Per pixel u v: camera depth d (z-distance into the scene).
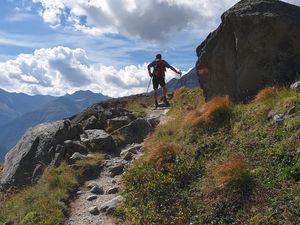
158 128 18.73
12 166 19.36
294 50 14.55
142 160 14.62
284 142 10.54
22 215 13.91
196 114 15.20
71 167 16.92
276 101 12.71
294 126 10.84
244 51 15.26
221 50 16.25
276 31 14.61
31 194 15.32
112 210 12.88
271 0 15.41
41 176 17.44
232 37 15.83
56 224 12.73
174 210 10.82
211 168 11.71
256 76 15.02
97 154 18.56
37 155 19.05
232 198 9.91
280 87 13.80
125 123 22.25
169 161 13.25
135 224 11.07
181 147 13.73
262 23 14.73
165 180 11.97
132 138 20.70
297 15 14.94
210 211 10.00
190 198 11.01
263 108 12.72
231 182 10.23
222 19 16.28
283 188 9.26
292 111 11.48
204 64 17.16
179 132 15.41
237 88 15.48
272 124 11.71
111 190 14.62
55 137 19.53
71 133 20.31
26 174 18.47
